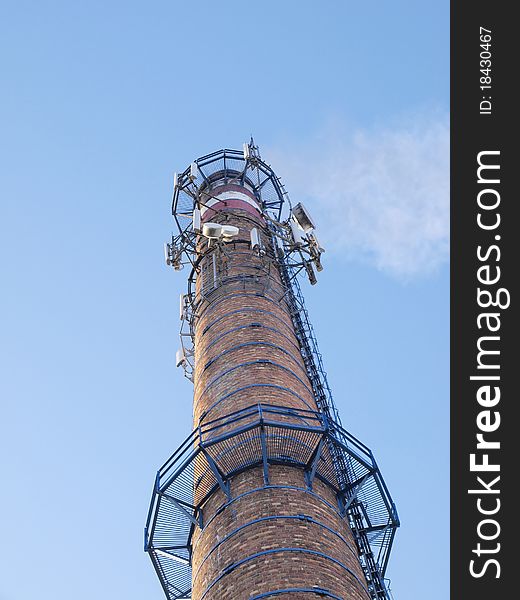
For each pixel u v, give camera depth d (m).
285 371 22.86
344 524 18.69
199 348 25.47
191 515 19.53
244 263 28.34
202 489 19.52
